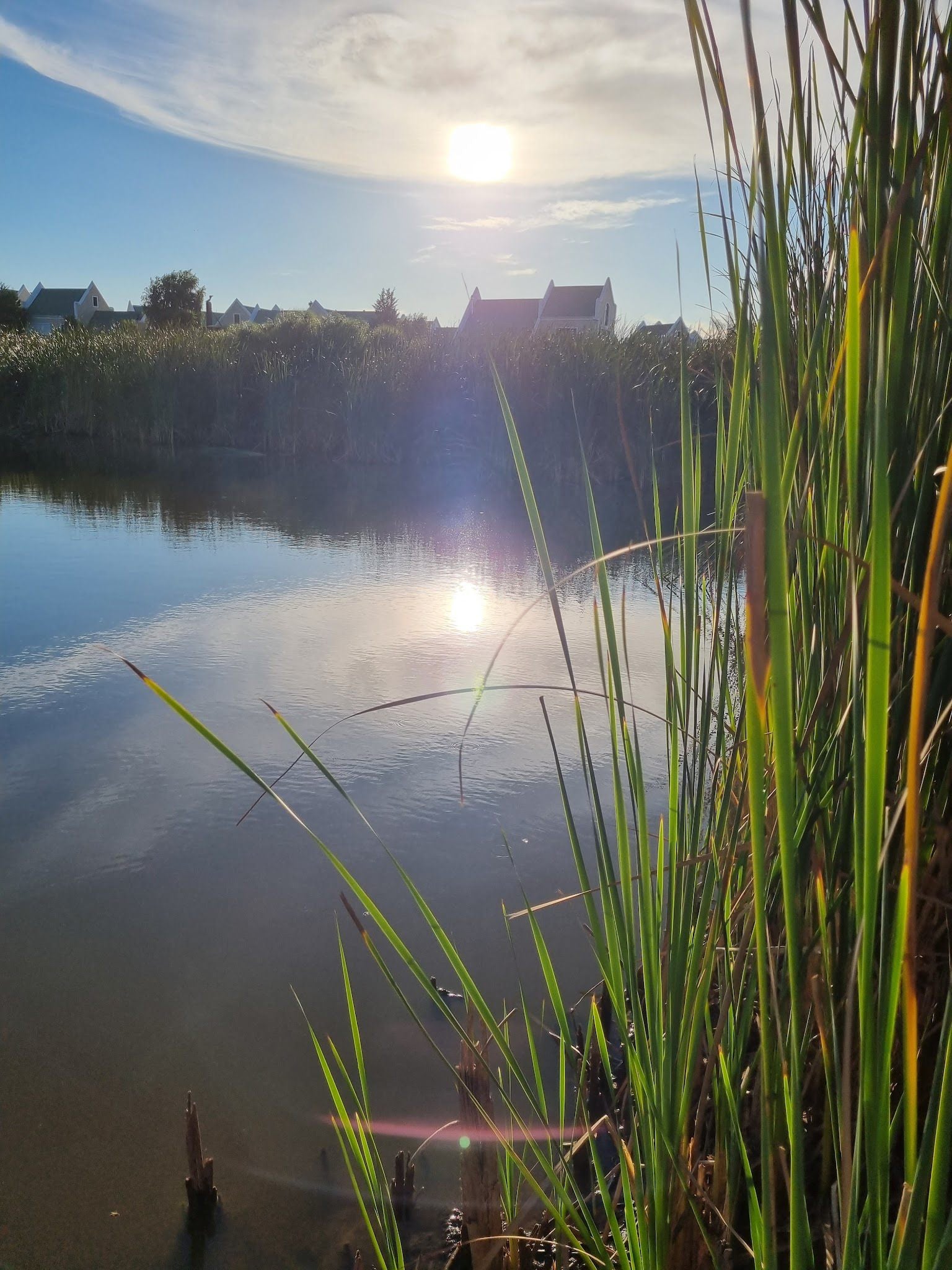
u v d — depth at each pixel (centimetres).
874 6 66
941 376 77
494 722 346
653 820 273
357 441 1138
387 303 2641
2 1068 181
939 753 88
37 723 344
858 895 65
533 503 83
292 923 229
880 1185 62
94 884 244
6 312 3397
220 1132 167
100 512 786
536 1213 143
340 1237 147
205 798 291
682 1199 103
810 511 93
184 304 3819
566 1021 108
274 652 418
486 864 254
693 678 92
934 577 51
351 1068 182
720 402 105
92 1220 150
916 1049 60
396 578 562
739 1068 100
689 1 66
